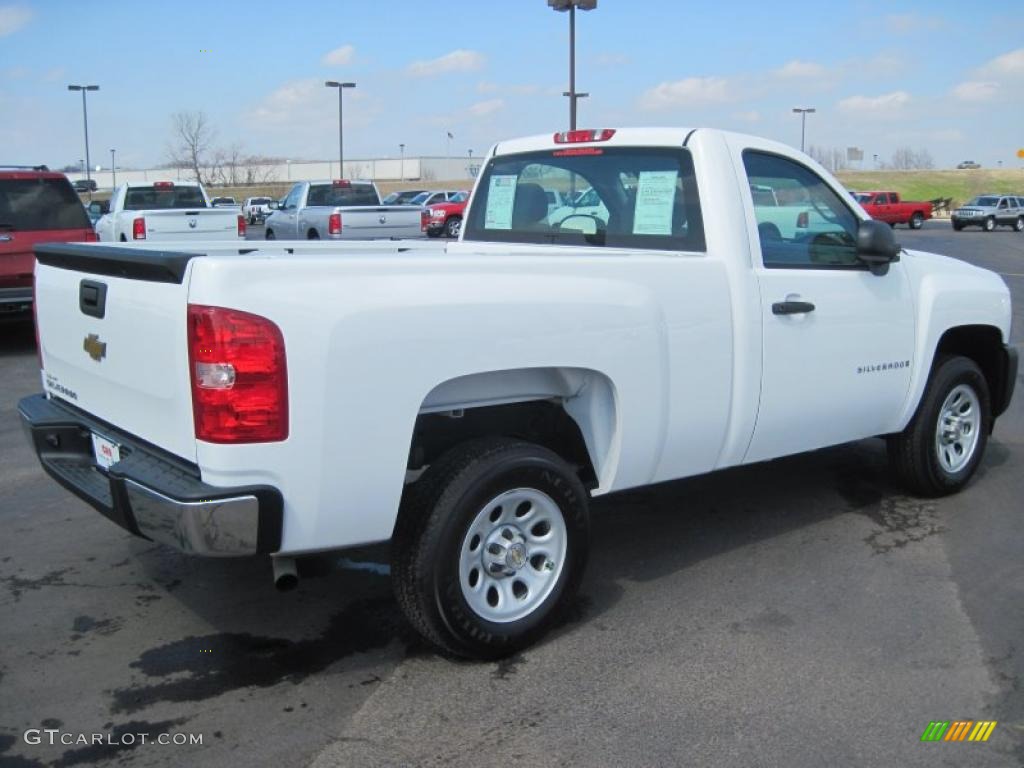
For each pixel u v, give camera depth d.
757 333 4.36
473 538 3.57
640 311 3.89
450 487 3.46
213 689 3.49
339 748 3.12
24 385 9.16
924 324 5.26
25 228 10.40
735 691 3.49
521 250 4.83
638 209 4.67
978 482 6.07
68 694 3.44
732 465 4.50
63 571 4.58
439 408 3.58
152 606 4.19
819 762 3.06
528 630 3.71
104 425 3.72
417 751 3.10
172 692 3.46
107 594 4.31
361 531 3.30
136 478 3.19
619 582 4.47
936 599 4.31
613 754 3.09
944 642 3.89
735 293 4.27
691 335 4.10
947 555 4.84
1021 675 3.63
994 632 3.99
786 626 4.02
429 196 40.91
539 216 5.25
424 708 3.36
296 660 3.71
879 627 4.02
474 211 5.66
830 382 4.76
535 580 3.77
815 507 5.57
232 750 3.10
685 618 4.09
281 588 3.36
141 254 3.30
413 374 3.28
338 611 4.15
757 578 4.53
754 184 4.52
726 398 4.29
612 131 4.80
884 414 5.20
